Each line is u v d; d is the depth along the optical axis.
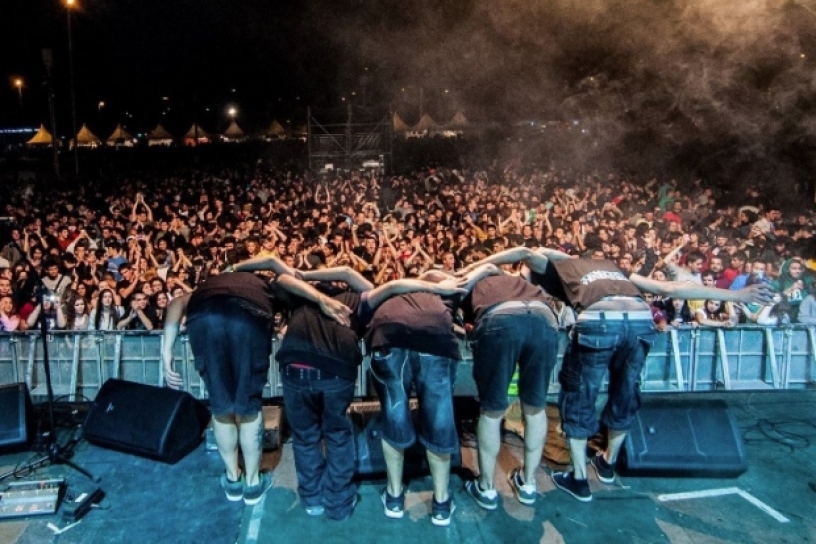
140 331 5.20
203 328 3.24
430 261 8.27
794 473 3.85
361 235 9.73
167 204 14.44
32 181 18.00
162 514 3.42
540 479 3.79
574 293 3.47
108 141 36.38
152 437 3.91
